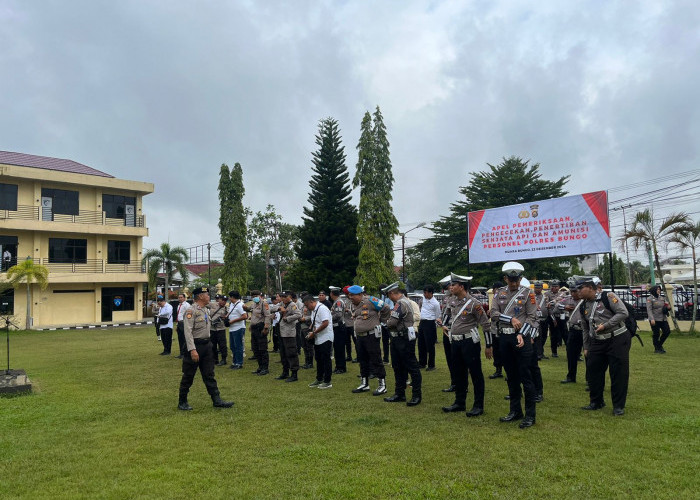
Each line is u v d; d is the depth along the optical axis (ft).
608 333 21.07
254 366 37.93
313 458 16.06
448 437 18.02
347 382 30.30
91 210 103.35
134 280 106.11
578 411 21.58
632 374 29.48
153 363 39.88
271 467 15.37
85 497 13.38
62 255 99.91
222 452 16.85
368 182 86.22
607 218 56.95
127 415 22.24
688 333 49.78
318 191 106.32
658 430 18.24
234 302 37.45
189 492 13.60
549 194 117.39
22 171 92.02
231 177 115.03
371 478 14.30
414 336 23.90
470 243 67.41
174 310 50.19
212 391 23.70
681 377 28.50
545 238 61.16
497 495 13.07
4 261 92.89
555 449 16.49
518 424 19.75
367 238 85.61
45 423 20.97
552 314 37.45
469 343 21.39
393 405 23.56
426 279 139.54
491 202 118.62
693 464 14.87
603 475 14.21
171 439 18.42
